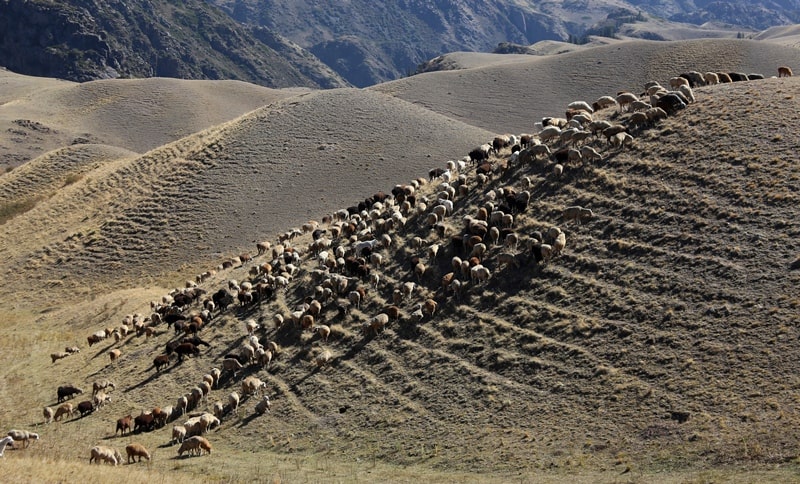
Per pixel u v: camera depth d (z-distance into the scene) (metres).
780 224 36.56
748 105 47.69
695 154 44.22
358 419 33.34
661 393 29.08
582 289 37.22
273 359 40.66
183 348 43.72
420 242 46.22
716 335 31.25
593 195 44.00
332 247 52.25
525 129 142.25
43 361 50.53
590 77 164.88
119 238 79.88
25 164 121.62
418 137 100.19
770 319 31.06
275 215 81.00
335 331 41.22
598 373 31.45
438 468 27.84
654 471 24.70
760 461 24.02
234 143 97.75
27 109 168.25
